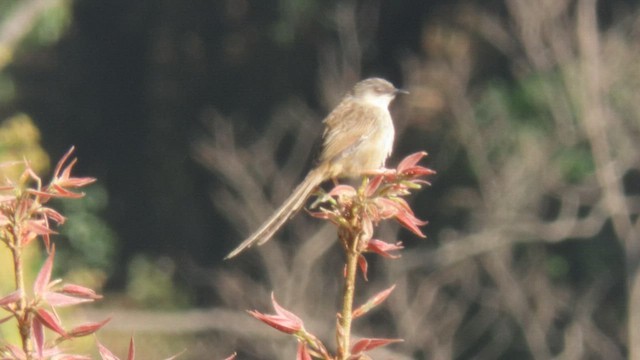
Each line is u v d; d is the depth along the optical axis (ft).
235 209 65.41
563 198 57.72
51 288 12.21
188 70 82.94
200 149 77.56
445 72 63.77
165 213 81.66
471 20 66.74
